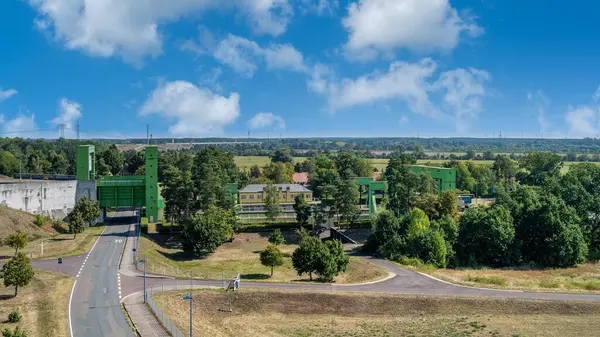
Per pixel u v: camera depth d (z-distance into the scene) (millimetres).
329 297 76938
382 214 119375
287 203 181875
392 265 102125
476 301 76812
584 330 66062
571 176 143000
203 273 92688
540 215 113125
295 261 90812
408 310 74875
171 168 149375
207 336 59688
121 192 141000
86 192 138375
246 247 127375
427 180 149000
